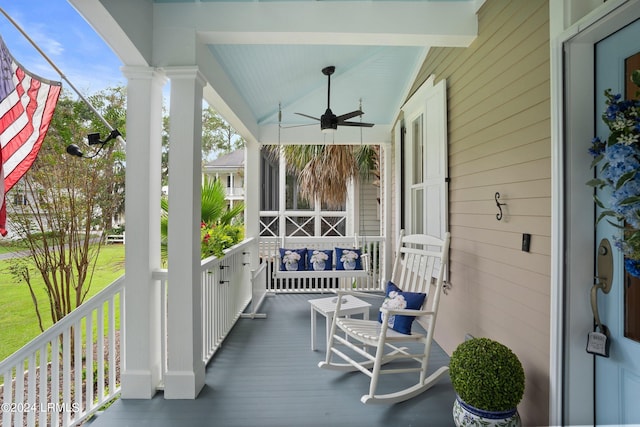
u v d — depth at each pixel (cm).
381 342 231
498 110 229
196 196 243
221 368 281
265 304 486
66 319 209
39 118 230
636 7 136
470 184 269
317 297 527
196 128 242
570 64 167
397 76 437
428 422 208
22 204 369
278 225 779
